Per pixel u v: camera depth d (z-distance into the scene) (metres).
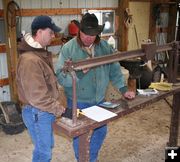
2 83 4.11
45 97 1.89
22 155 3.06
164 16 6.94
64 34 4.81
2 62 4.07
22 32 4.08
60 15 4.71
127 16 5.79
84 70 1.99
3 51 4.02
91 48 2.29
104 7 5.48
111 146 3.24
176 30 7.05
